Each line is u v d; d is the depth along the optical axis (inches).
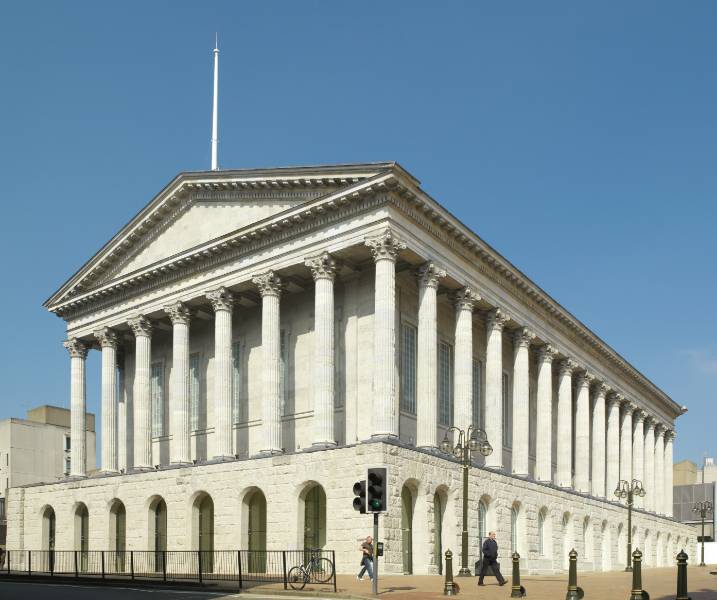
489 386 2268.7
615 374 3230.8
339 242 1931.6
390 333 1830.7
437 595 1192.2
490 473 2085.4
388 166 1836.9
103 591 1411.2
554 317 2645.2
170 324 2484.0
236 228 2185.0
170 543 2095.2
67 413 4648.1
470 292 2151.8
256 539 1955.0
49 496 2519.7
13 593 1354.6
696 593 1211.2
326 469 1781.5
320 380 1900.8
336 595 1199.6
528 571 2193.7
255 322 2305.6
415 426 2085.4
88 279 2578.7
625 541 3080.7
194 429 2380.7
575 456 2938.0
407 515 1798.7
